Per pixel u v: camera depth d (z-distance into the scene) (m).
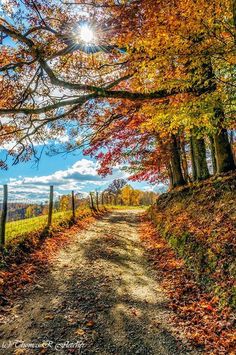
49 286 7.10
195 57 6.85
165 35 6.46
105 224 18.22
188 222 10.55
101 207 30.31
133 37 6.84
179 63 7.54
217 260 6.87
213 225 8.63
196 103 7.50
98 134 13.16
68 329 5.11
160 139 18.05
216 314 5.48
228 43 6.60
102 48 8.56
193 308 5.85
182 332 5.03
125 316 5.59
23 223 14.71
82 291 6.79
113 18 6.97
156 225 15.32
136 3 6.50
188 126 8.43
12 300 6.26
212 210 10.04
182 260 8.49
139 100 8.55
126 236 13.79
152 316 5.61
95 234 14.04
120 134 15.44
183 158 25.20
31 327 5.18
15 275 7.51
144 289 6.96
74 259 9.45
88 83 10.55
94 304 6.10
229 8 6.55
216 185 11.79
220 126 9.44
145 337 4.88
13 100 9.74
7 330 5.08
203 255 7.56
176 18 6.21
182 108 7.80
